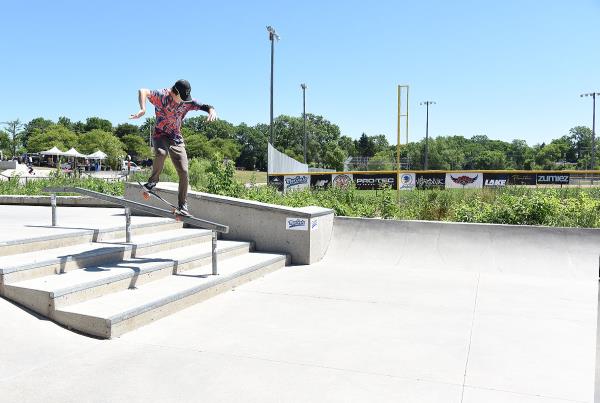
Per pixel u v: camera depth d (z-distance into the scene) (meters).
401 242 8.95
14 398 3.12
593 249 7.97
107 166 72.69
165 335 4.45
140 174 23.25
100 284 4.94
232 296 5.96
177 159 5.69
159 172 5.71
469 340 4.51
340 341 4.41
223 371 3.68
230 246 7.63
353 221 9.44
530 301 6.00
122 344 4.17
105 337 4.25
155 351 4.04
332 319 5.09
